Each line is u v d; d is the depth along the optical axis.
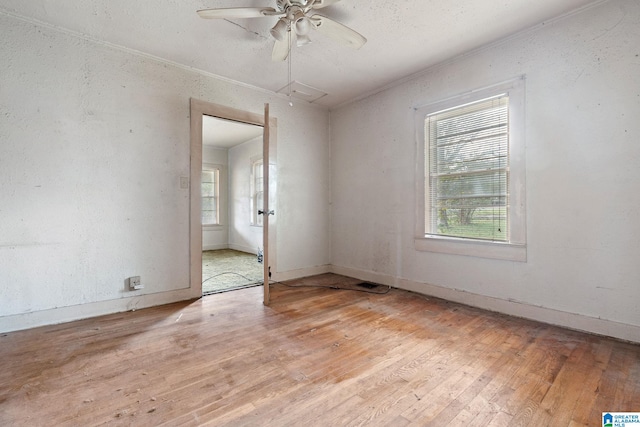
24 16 2.37
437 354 2.00
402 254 3.63
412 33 2.65
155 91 3.04
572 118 2.38
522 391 1.59
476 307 2.95
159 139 3.07
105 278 2.77
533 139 2.58
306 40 2.26
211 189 7.46
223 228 7.57
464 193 3.09
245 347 2.11
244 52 2.96
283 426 1.34
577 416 1.39
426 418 1.39
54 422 1.36
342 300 3.19
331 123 4.58
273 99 3.97
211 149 7.32
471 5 2.28
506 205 2.79
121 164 2.86
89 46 2.69
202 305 3.04
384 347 2.10
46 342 2.17
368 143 4.02
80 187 2.65
